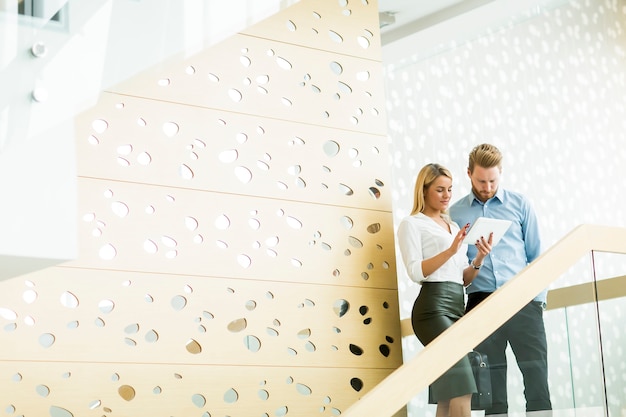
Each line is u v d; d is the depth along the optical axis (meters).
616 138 7.38
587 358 3.51
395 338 4.73
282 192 4.57
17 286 3.87
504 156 6.72
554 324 3.44
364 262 4.73
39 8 3.77
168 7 4.24
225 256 4.35
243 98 4.56
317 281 4.57
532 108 6.95
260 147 4.56
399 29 6.72
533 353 3.36
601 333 3.58
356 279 4.69
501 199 4.80
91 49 3.91
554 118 7.04
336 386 4.49
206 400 4.16
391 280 4.79
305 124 4.72
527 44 7.05
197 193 4.34
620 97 7.50
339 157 4.79
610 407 3.52
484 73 6.83
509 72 6.92
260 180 4.52
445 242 4.49
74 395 3.88
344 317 4.60
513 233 4.75
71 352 3.91
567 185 6.96
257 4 4.61
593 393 3.50
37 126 3.65
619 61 7.56
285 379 4.37
